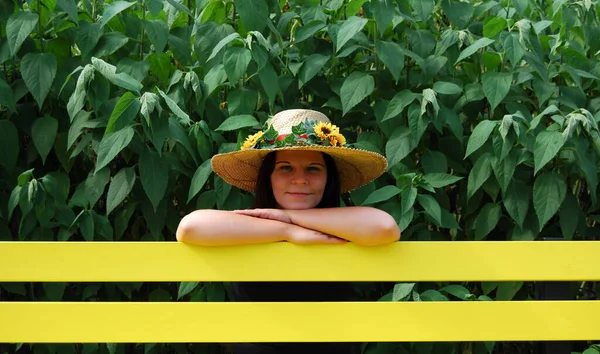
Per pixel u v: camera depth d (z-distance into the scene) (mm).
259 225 1453
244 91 2117
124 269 1440
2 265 1424
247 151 1715
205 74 2164
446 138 2240
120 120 1842
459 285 2066
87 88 1906
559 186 2029
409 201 1977
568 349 1511
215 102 2180
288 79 2195
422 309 1459
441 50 2191
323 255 1461
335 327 1451
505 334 1459
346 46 2211
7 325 1428
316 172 1722
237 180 1906
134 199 2145
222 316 1444
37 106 2195
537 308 1464
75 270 1434
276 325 1447
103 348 2145
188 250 1451
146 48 2293
